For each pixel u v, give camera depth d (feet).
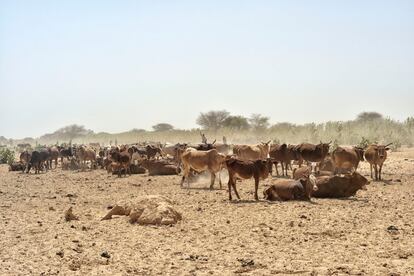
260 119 301.84
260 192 81.82
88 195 85.76
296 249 46.78
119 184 100.12
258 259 43.80
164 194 82.58
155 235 53.01
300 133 209.67
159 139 282.36
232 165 73.31
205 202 72.95
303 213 62.39
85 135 438.40
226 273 40.09
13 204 76.07
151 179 106.22
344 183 75.00
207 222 58.80
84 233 54.39
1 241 50.90
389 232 52.31
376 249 46.29
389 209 64.95
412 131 184.75
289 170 116.47
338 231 52.95
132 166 123.34
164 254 45.93
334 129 198.29
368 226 55.21
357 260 42.98
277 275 39.50
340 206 67.10
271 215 61.52
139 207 60.70
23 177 122.72
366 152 97.91
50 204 75.77
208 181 100.99
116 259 44.45
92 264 43.14
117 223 59.31
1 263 43.19
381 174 105.81
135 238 51.75
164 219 58.08
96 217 63.87
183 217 61.77
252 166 72.74
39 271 41.09
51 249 47.55
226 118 306.14
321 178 75.92
